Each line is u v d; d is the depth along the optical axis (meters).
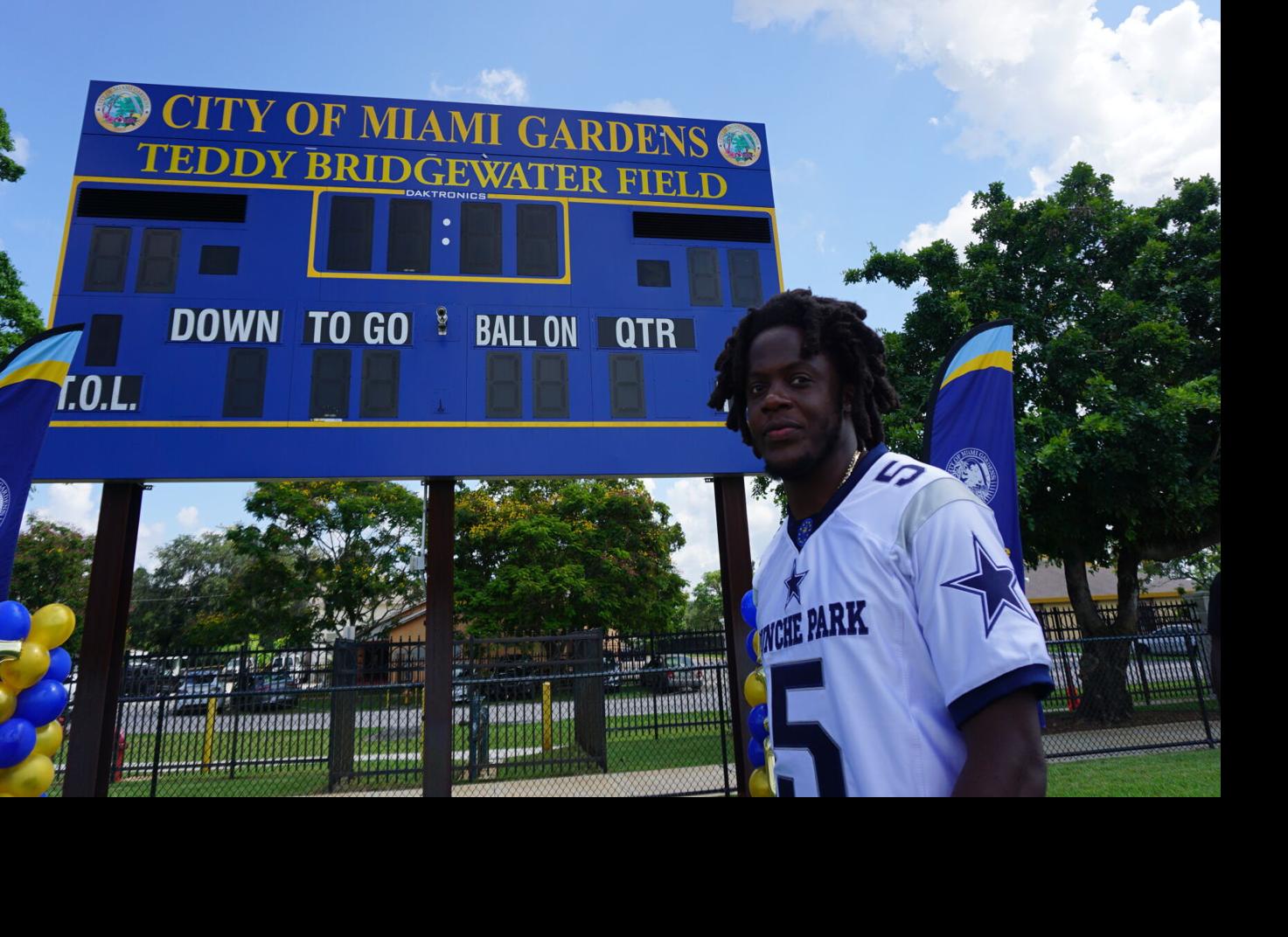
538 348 8.44
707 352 8.77
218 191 8.25
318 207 8.41
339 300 8.16
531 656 10.26
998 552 1.17
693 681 10.00
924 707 1.16
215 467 7.43
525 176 9.01
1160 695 11.76
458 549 24.91
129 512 7.45
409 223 8.59
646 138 9.43
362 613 26.03
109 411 7.37
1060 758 8.79
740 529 8.34
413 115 8.94
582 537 25.14
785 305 1.46
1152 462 10.85
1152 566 24.95
